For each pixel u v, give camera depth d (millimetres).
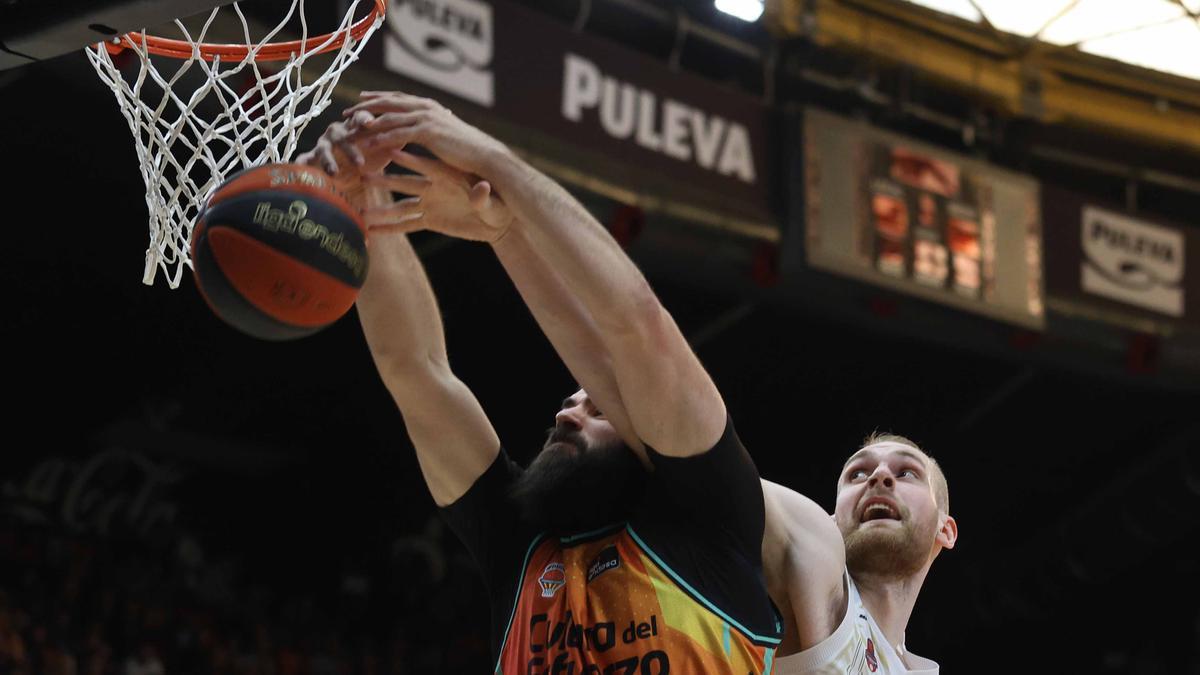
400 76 9703
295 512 16406
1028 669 18328
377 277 2875
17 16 3004
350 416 16109
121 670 12148
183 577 14430
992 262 13047
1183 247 14484
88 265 13438
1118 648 18438
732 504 2529
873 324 13031
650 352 2432
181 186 3168
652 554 2490
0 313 14070
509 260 2740
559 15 12750
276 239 2361
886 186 12570
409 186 2625
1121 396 16812
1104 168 15570
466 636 15531
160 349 14617
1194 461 16031
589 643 2441
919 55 14023
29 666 11281
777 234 12070
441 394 2893
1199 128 15422
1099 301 13758
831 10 13453
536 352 15414
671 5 13164
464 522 2871
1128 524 16609
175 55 3486
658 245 11602
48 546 13453
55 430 14930
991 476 18391
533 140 10539
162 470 15312
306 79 5484
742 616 2488
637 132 11336
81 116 10992
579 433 2742
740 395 16562
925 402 16953
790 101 13906
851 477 3566
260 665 13586
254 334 2453
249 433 15812
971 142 14602
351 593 15602
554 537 2707
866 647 3232
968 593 17859
